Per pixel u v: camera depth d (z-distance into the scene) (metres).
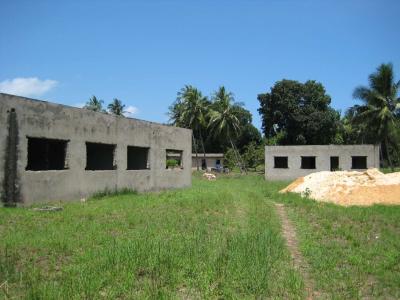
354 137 67.50
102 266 7.60
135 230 11.57
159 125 25.34
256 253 8.75
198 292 6.78
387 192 21.19
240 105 58.62
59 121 17.70
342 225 13.47
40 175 16.77
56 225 11.87
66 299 6.06
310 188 23.81
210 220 13.74
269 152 42.28
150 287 6.70
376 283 7.68
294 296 6.68
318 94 64.69
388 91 41.69
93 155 23.72
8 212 13.81
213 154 67.56
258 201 19.97
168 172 26.23
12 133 15.55
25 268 7.66
